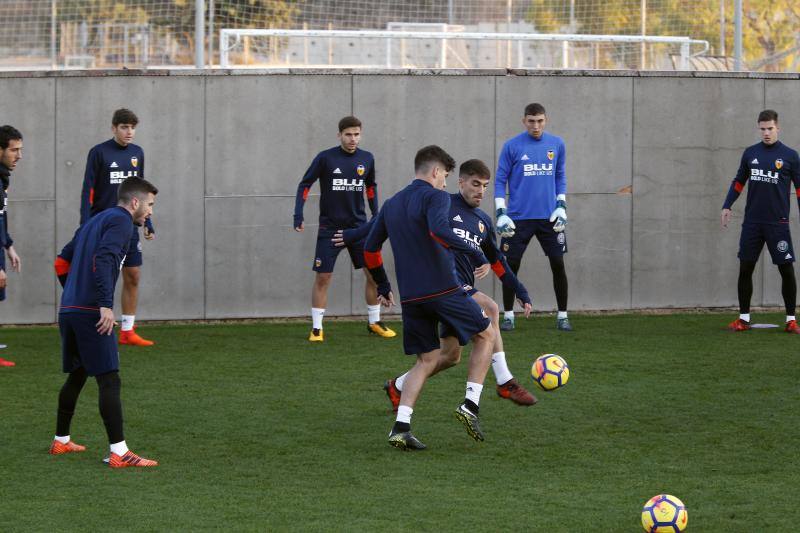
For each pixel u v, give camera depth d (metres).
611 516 9.76
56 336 21.12
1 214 17.27
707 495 10.45
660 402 14.80
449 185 23.70
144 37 24.61
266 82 23.14
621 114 24.22
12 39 24.34
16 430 13.26
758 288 24.89
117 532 9.29
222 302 23.28
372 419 13.90
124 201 11.70
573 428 13.37
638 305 24.59
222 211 23.17
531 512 9.88
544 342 19.94
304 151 23.33
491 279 23.92
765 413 14.12
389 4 26.91
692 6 27.62
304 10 26.20
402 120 23.56
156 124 22.91
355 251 20.22
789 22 29.36
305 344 19.92
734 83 24.59
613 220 24.36
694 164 24.56
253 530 9.34
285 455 12.09
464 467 11.57
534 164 20.89
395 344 19.91
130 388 15.80
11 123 22.59
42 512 9.88
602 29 27.48
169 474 11.27
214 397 15.20
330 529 9.37
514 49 27.98
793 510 9.95
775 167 20.69
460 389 15.76
